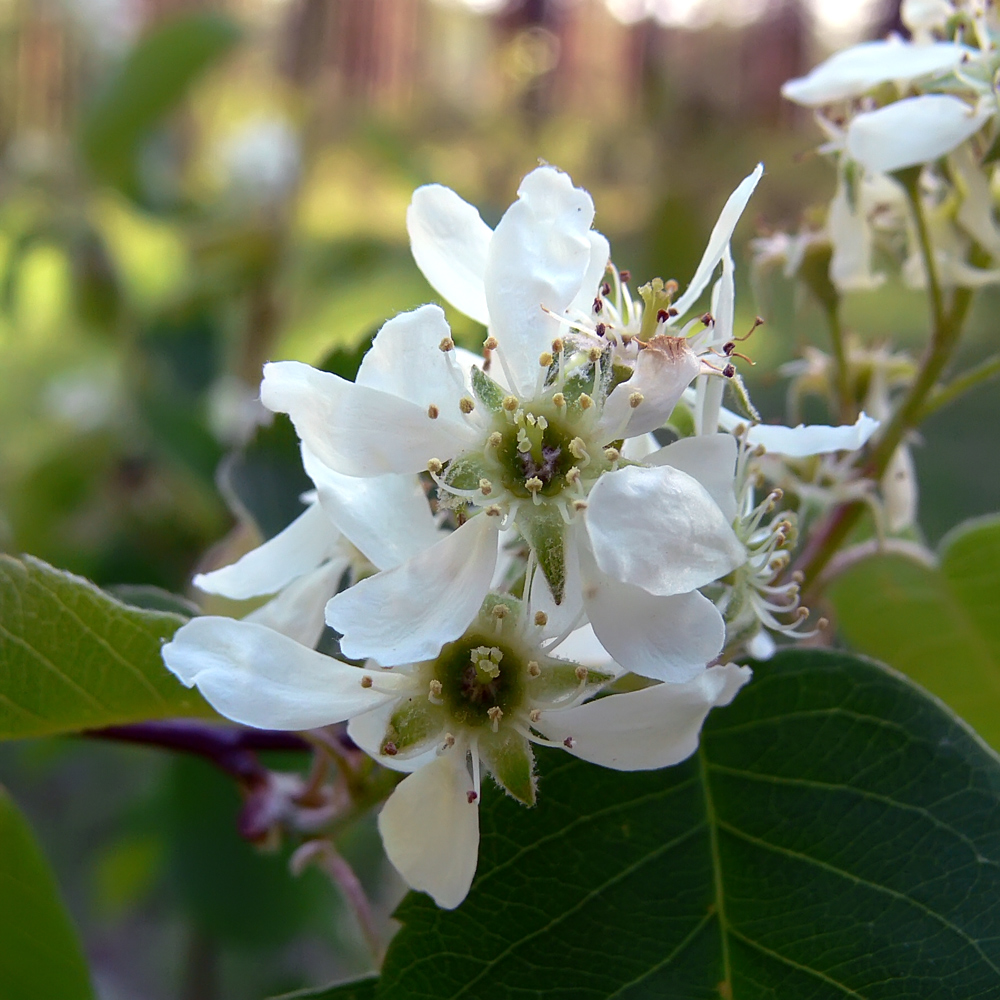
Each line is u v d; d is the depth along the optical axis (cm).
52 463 17
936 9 8
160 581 17
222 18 17
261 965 18
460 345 8
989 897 6
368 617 5
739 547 5
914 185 8
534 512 5
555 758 6
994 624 10
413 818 5
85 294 18
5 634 6
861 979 6
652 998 6
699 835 6
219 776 14
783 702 7
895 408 8
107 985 20
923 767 6
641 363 5
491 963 6
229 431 17
